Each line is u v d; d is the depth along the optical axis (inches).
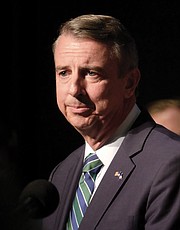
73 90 201.2
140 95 434.6
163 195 192.1
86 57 200.8
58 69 207.2
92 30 201.9
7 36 444.8
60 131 452.8
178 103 319.9
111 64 203.5
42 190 172.7
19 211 159.0
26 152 447.5
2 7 441.7
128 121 214.2
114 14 441.1
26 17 444.5
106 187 204.1
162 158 198.4
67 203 217.6
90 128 208.1
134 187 199.0
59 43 207.5
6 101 446.6
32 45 446.9
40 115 451.2
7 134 341.7
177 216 189.9
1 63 445.4
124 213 196.1
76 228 207.5
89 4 444.8
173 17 431.5
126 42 207.9
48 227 220.8
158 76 434.0
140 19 437.4
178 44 430.9
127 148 208.5
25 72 447.8
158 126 215.8
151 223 191.5
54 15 447.8
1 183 162.4
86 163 216.7
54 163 451.8
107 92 203.5
